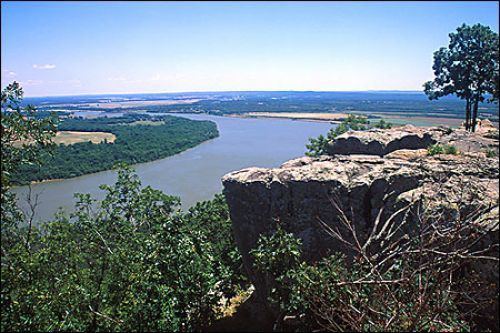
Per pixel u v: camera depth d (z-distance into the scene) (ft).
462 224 21.59
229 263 46.01
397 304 18.16
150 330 30.09
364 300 19.84
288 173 35.86
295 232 34.47
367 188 32.78
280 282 30.09
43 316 27.45
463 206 26.96
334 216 33.14
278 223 32.45
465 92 88.02
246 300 43.50
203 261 34.42
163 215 39.06
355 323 19.03
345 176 34.32
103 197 106.01
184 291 32.30
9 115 24.63
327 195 33.37
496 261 23.56
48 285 29.30
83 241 34.91
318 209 33.68
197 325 35.17
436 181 32.12
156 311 30.40
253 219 36.70
